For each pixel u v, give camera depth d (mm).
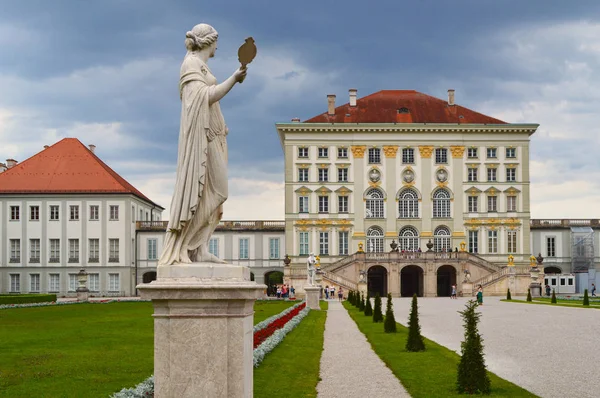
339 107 96812
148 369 19109
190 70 9477
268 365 19672
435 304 61531
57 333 30391
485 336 29609
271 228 94438
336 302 69375
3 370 18984
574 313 46094
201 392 8711
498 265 87750
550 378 18141
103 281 87625
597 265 95938
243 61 9414
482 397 15344
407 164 92188
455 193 91938
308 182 91750
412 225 91688
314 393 15711
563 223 97062
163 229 91688
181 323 8773
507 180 92438
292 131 91875
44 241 87875
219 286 8664
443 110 96250
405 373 18719
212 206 9469
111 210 88312
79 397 15117
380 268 88500
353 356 22750
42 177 89750
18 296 63375
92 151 101688
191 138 9273
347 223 91375
